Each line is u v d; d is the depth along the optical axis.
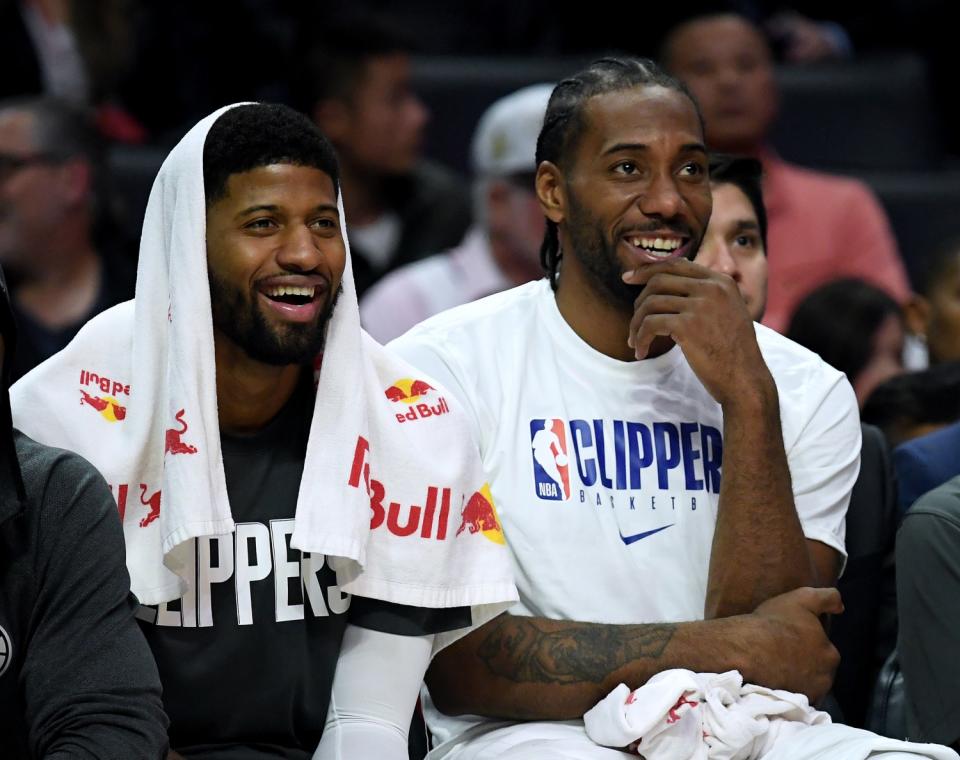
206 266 9.55
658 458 11.17
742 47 18.48
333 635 10.00
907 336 17.38
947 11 22.89
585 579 10.88
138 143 20.42
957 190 20.55
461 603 10.15
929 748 9.81
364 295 19.12
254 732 9.91
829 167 21.50
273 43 21.12
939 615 11.03
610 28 22.16
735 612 10.79
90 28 20.25
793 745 10.05
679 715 9.98
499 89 21.17
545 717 10.50
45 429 9.72
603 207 11.05
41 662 8.85
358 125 18.88
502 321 11.48
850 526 12.30
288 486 10.02
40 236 16.19
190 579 9.75
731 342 10.84
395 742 9.96
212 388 9.45
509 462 10.99
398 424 10.19
